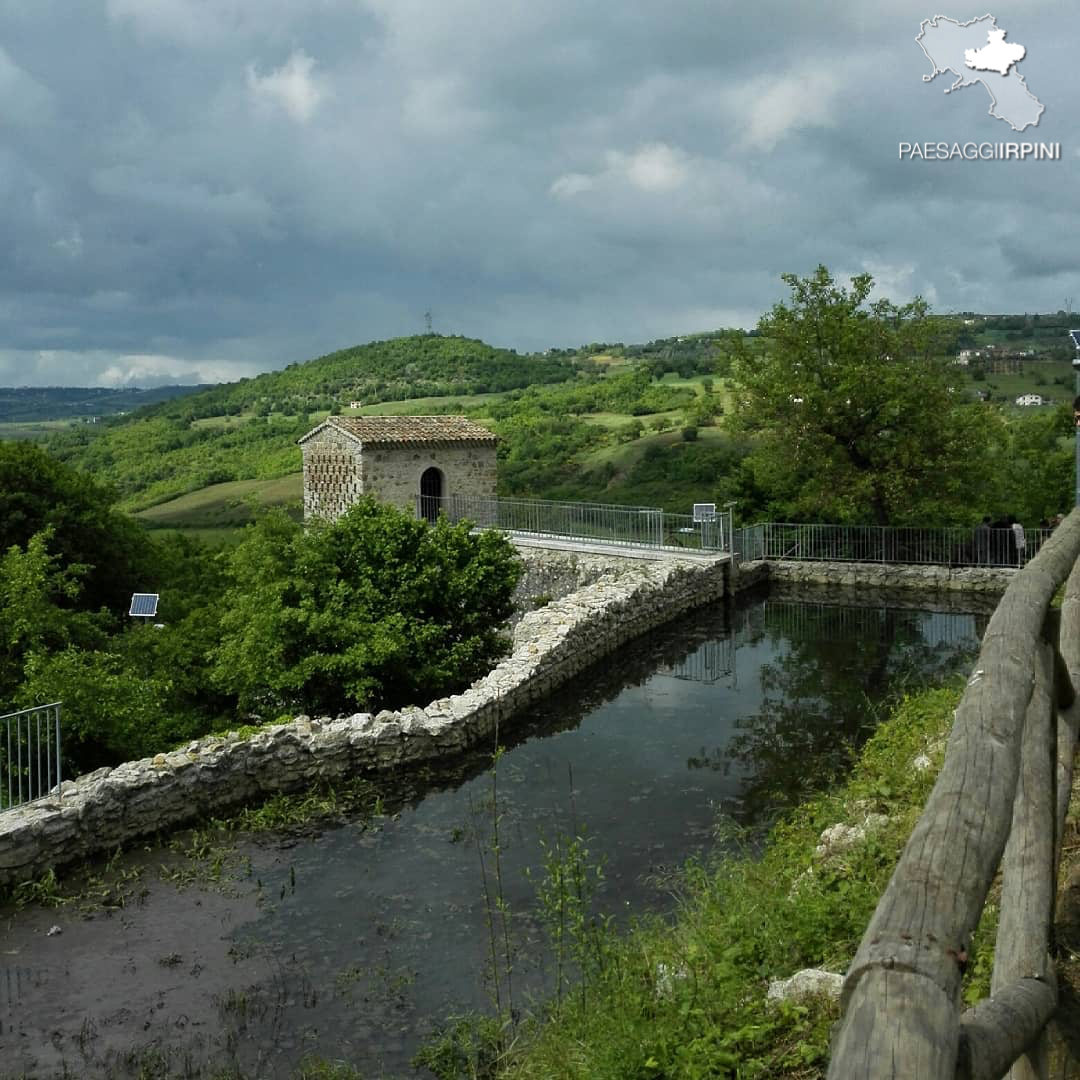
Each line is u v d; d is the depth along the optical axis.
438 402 104.56
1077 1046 3.57
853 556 31.22
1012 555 29.56
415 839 12.01
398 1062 7.58
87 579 27.27
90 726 14.74
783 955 6.52
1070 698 4.33
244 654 17.64
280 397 115.06
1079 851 5.14
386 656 17.08
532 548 30.91
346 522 19.38
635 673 20.41
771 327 30.86
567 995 7.30
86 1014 8.39
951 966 1.89
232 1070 7.55
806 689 18.48
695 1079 5.29
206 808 12.95
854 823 8.91
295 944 9.49
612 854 11.24
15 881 10.88
